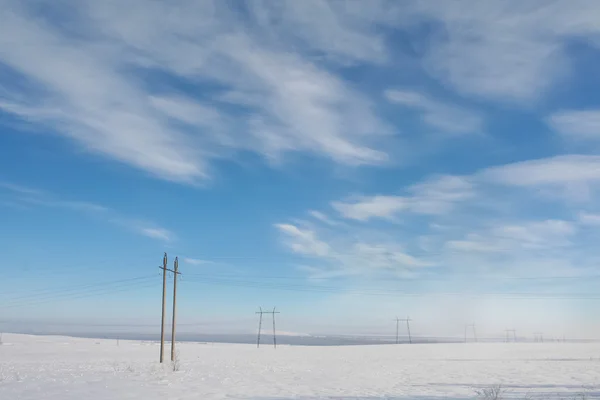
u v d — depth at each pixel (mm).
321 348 109125
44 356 63438
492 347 107562
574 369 41312
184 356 65875
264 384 28578
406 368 44281
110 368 38688
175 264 43875
